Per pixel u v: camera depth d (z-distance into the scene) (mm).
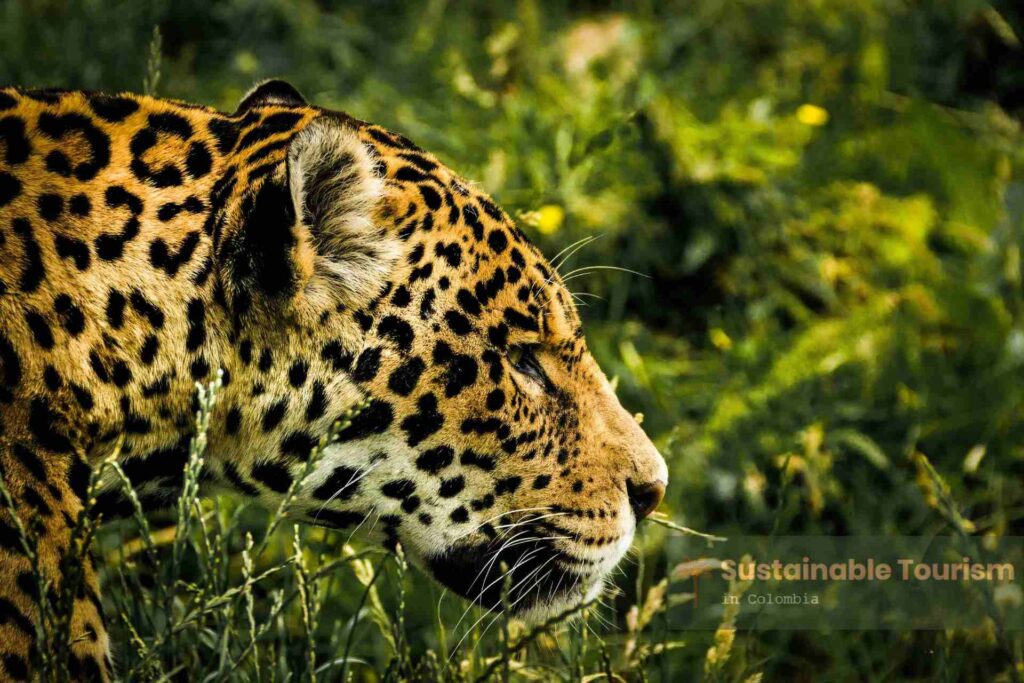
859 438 10312
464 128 12945
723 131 12922
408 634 9047
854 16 15758
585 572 7379
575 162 10750
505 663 6312
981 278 11914
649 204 12641
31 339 5992
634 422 7535
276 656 8008
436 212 6664
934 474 7543
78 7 14328
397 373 6566
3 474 5832
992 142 13750
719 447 10562
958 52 15117
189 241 6348
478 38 15195
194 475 5914
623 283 12211
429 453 6785
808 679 9359
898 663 8938
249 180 6395
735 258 12500
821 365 11148
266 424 6520
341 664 8219
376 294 6469
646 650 7766
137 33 14898
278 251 6148
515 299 6852
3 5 14352
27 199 6184
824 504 10266
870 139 13641
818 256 12422
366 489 6777
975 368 11469
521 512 7117
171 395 6348
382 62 14945
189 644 7441
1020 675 8258
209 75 14453
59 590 5883
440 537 7016
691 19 15648
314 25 15203
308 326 6387
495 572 7172
